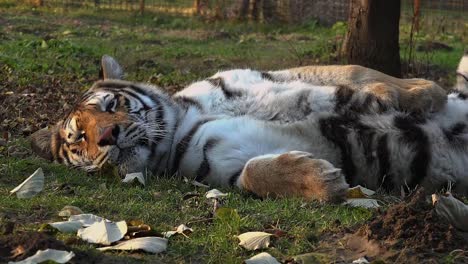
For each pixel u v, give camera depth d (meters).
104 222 6.77
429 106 8.80
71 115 9.98
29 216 7.42
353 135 8.83
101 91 10.09
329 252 6.45
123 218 7.50
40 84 17.19
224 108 9.55
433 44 27.58
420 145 8.66
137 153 9.30
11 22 31.89
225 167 9.04
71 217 7.21
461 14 33.72
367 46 18.88
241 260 6.30
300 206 7.82
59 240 6.31
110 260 6.18
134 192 8.44
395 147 8.70
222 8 34.56
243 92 9.52
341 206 7.86
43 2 37.38
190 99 9.80
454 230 6.43
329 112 8.96
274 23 33.72
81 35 29.25
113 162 9.24
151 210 7.74
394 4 18.75
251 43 28.42
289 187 8.26
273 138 9.02
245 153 9.01
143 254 6.41
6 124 12.89
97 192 8.48
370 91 8.88
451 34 31.34
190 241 6.73
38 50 22.55
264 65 22.55
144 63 22.05
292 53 24.66
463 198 8.26
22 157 10.42
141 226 6.84
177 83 18.31
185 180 9.16
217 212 7.27
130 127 9.30
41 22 32.31
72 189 8.59
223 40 29.69
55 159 10.06
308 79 9.49
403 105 8.80
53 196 8.19
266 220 7.36
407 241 6.30
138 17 34.69
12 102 14.70
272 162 8.41
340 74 9.39
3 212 7.48
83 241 6.63
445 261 6.07
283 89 9.34
